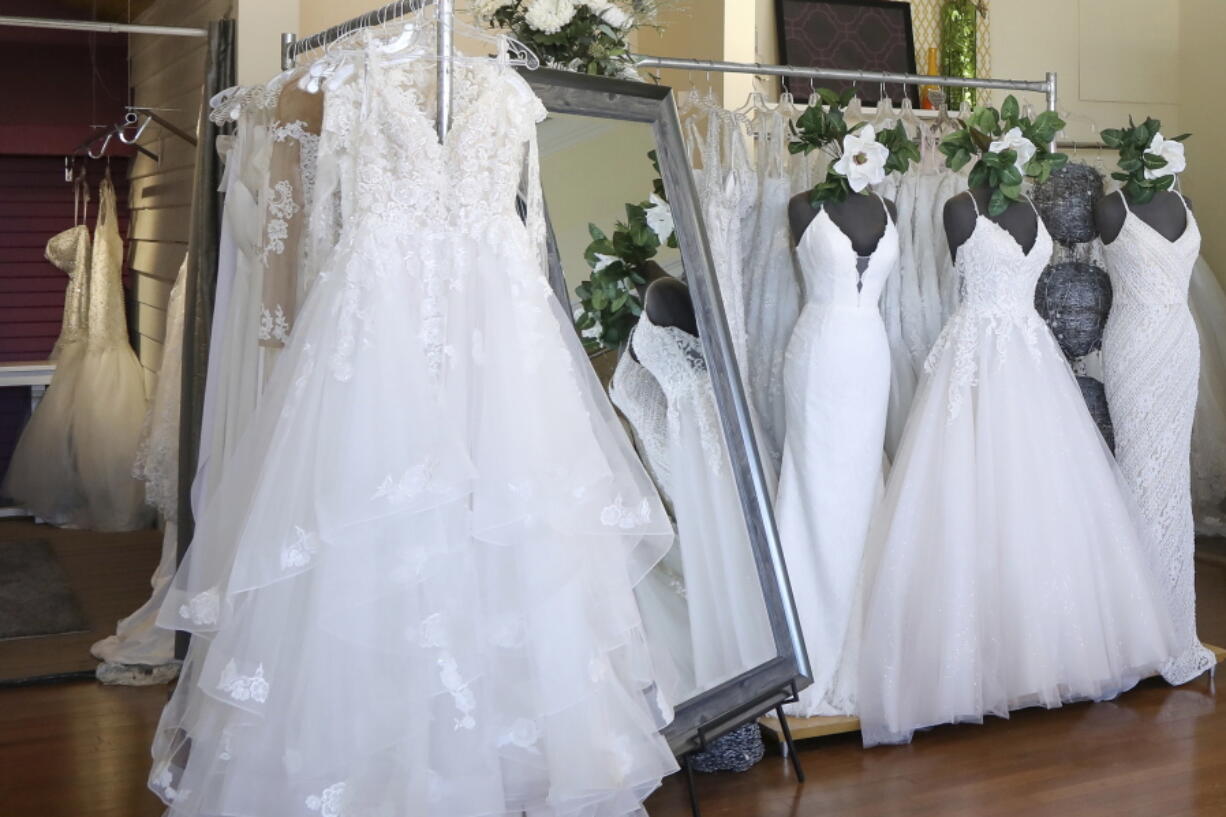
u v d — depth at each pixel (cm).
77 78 739
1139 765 365
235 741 279
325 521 277
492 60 324
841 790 351
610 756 297
